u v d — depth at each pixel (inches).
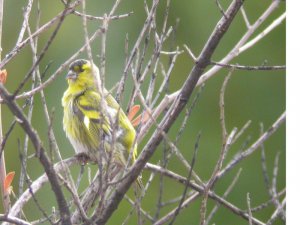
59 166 372.8
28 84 862.5
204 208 354.9
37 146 327.9
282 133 858.1
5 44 852.0
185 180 412.8
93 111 498.3
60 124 816.9
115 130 348.2
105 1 845.2
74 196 347.3
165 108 418.6
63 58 840.3
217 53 873.5
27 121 323.0
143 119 422.3
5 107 835.4
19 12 851.4
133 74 370.0
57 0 853.8
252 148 407.2
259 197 829.8
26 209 696.4
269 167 847.1
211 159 847.1
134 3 854.5
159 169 410.0
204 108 872.9
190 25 875.4
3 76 399.2
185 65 863.1
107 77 814.5
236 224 810.8
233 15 365.1
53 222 361.1
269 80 877.8
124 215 782.5
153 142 366.6
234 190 829.2
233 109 877.2
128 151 440.5
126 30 845.2
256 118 875.4
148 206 797.9
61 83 826.8
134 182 372.2
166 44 840.3
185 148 847.1
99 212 350.9
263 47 874.1
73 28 841.5
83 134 497.4
